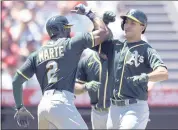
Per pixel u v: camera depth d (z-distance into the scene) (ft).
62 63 56.44
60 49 56.80
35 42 119.55
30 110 104.63
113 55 59.67
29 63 58.44
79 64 74.49
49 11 123.75
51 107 54.85
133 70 57.52
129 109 57.16
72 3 123.54
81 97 104.22
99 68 72.59
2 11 122.31
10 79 113.70
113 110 58.18
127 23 58.65
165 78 55.26
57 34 58.85
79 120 55.26
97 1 124.98
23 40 119.34
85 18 121.49
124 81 57.57
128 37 58.54
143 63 57.47
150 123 104.37
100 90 72.33
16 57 117.19
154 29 129.90
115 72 58.44
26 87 110.93
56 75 56.29
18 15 122.31
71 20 121.19
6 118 103.71
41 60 57.47
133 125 55.77
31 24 121.49
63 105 55.01
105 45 60.44
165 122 104.37
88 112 103.96
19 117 59.47
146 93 58.13
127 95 57.41
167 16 133.90
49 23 58.95
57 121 55.01
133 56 57.62
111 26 119.44
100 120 73.56
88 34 56.90
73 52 56.59
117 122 57.41
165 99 104.94
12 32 119.75
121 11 126.62
